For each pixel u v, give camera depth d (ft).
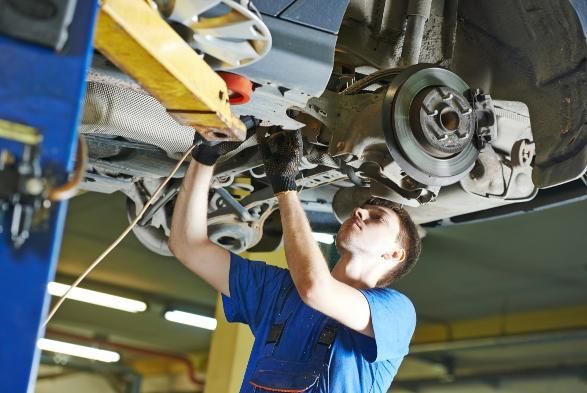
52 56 4.54
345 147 8.72
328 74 7.64
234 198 11.62
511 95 10.02
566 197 11.50
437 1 10.56
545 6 9.37
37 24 4.45
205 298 33.58
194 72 6.09
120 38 5.36
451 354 32.78
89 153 10.10
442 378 32.94
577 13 8.95
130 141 9.77
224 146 8.79
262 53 6.84
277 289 8.82
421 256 27.14
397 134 8.43
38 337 4.34
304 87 7.64
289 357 8.30
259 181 12.13
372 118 8.58
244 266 8.98
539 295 28.78
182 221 8.85
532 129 9.70
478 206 11.36
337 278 9.00
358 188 11.08
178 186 10.96
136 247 28.43
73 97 4.53
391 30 10.24
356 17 10.12
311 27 7.61
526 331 30.09
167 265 29.99
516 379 30.19
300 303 8.57
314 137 9.11
